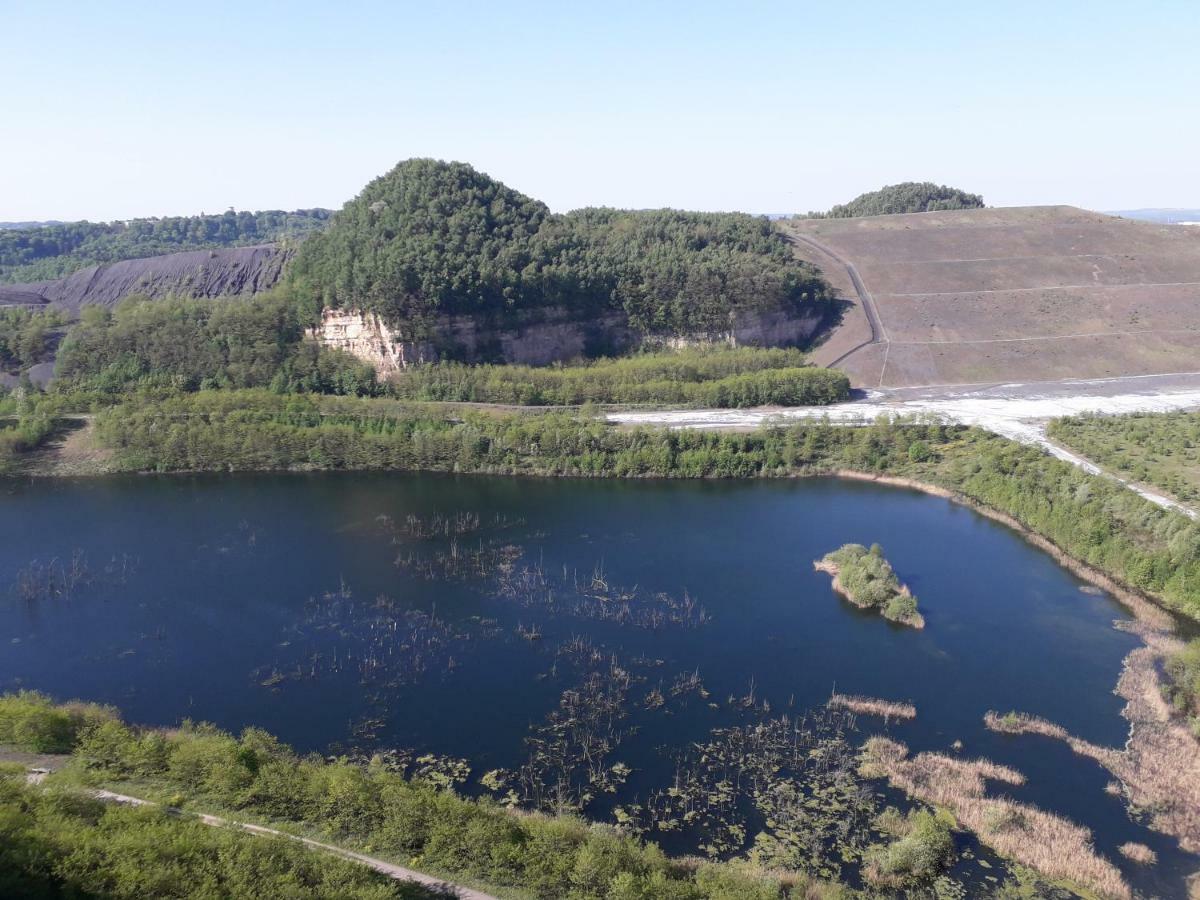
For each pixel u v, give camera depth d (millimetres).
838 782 70188
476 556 118438
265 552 119500
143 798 59094
